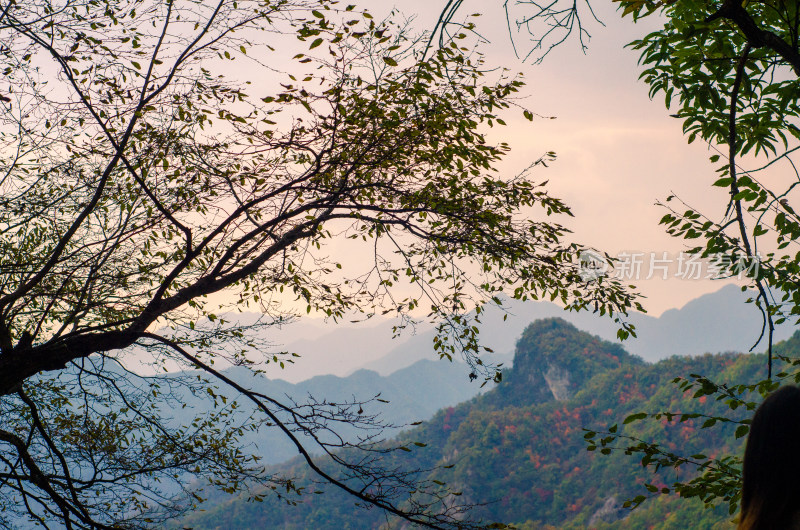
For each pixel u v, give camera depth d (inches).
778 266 160.6
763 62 159.5
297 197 222.5
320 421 197.5
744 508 48.6
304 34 194.1
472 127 228.8
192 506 266.7
